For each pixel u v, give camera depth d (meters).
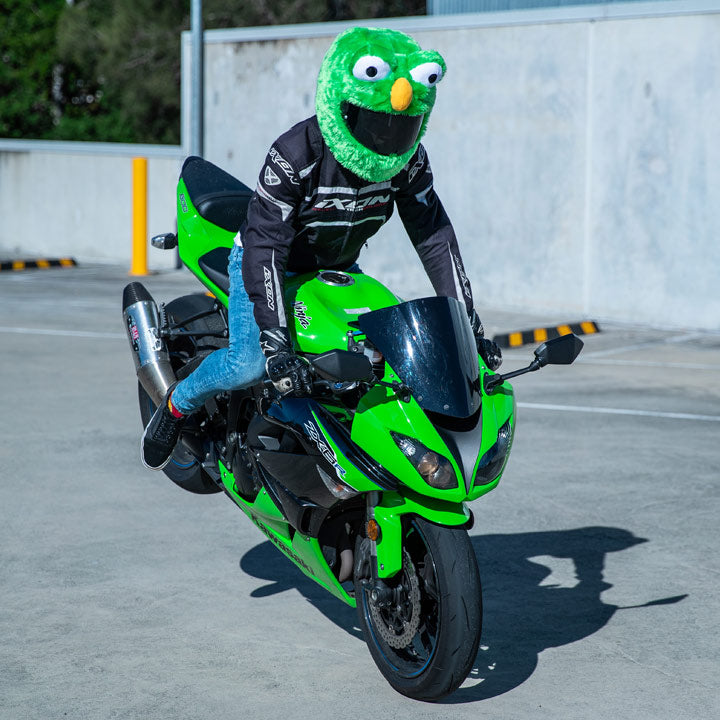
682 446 7.50
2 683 4.02
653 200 12.76
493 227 14.06
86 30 35.38
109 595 4.87
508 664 4.25
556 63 13.29
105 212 19.05
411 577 3.85
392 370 3.76
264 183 3.98
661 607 4.80
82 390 9.04
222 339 5.20
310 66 15.63
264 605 4.80
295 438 4.17
